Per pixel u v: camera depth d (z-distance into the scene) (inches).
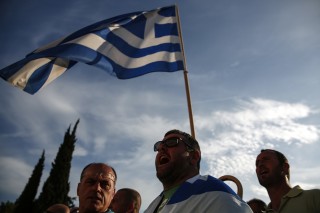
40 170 1403.8
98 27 258.7
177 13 280.8
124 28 266.5
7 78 230.1
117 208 156.3
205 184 93.6
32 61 239.6
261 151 144.9
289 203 122.9
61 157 1306.6
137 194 163.5
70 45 239.0
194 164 116.0
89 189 127.6
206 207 85.7
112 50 252.8
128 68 252.5
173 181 112.0
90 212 124.8
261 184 140.5
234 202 85.4
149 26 274.5
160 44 267.9
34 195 1334.9
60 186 1237.7
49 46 239.3
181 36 269.0
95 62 241.9
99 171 131.7
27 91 233.6
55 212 193.0
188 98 232.5
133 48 261.4
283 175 135.7
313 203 116.0
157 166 115.0
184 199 91.9
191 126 217.0
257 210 181.0
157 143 120.3
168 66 260.5
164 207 94.6
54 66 247.1
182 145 114.6
